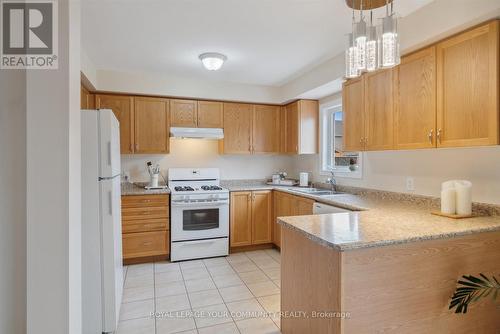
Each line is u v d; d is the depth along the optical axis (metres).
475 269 1.69
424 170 2.44
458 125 1.83
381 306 1.50
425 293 1.59
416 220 1.86
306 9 2.05
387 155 2.82
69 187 1.30
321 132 3.95
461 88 1.81
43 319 1.28
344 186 3.42
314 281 1.65
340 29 2.36
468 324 1.72
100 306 2.01
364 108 2.60
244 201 3.87
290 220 1.88
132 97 3.61
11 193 1.37
